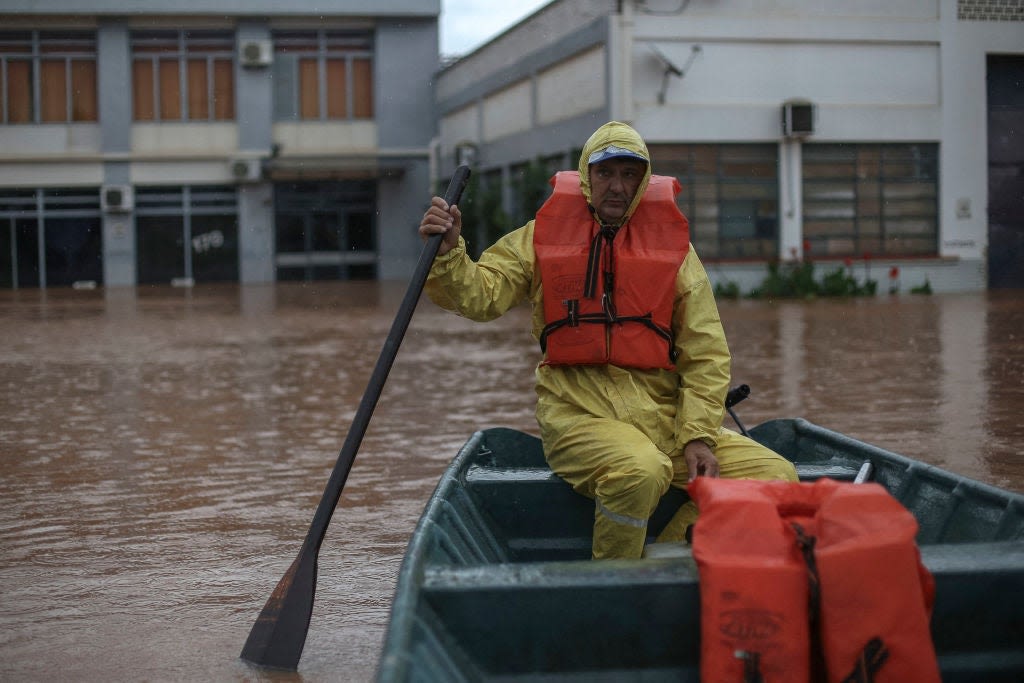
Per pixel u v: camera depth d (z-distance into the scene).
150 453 6.60
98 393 9.24
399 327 3.26
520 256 3.60
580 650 2.27
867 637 2.04
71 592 4.01
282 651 3.26
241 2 30.80
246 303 22.28
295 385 9.62
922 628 2.05
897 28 22.45
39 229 31.27
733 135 22.12
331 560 4.39
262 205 31.95
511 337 14.09
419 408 8.18
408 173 32.59
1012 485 5.36
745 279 22.44
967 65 22.88
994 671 2.30
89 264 31.53
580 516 3.60
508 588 2.23
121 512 5.18
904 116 22.70
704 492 2.28
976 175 23.16
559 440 3.48
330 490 3.27
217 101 31.48
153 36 31.14
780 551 2.13
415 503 5.29
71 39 30.88
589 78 22.56
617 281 3.44
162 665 3.29
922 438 6.61
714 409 3.40
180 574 4.22
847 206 22.86
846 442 3.81
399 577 2.21
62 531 4.86
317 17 31.61
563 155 23.95
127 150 31.16
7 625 3.66
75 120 31.11
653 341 3.45
